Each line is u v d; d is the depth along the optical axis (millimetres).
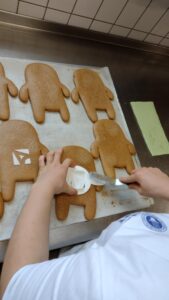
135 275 270
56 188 524
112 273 270
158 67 1092
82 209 610
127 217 427
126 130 785
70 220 588
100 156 693
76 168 635
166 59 1138
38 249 381
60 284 279
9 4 846
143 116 886
